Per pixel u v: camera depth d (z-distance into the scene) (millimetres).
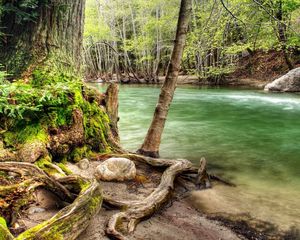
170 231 3674
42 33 5926
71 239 2877
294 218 4152
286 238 3686
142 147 6562
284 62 26266
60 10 6117
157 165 5430
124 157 5555
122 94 23047
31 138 4469
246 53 31547
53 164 4395
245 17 16359
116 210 3867
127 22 42938
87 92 6156
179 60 6246
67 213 2979
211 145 8203
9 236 2510
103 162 5016
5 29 5973
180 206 4465
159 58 38000
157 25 33844
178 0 32719
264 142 8586
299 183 5438
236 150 7711
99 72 43625
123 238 3197
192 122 11789
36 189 3617
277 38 20375
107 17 42312
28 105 4695
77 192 3676
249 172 6039
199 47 17062
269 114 13438
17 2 5824
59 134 4918
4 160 4082
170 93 6367
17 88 4648
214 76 28547
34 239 2615
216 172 6031
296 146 8117
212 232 3773
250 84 26047
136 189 4695
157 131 6445
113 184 4730
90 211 3223
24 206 3377
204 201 4688
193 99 18938
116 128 6641
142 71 38250
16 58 5785
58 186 3658
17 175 3605
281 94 19547
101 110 6277
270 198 4797
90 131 5719
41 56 5859
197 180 5297
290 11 17797
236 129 10398
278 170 6168
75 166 4992
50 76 5672
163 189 4488
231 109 15008
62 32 6203
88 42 41219
